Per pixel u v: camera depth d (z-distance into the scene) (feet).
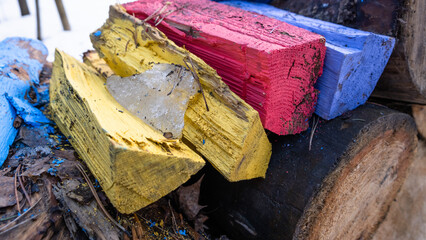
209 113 5.07
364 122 5.57
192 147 5.36
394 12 5.88
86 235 4.91
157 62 5.75
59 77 6.32
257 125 4.83
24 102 6.89
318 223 5.32
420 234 8.95
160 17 6.69
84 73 6.47
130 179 4.09
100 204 5.07
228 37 5.24
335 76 5.34
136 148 3.99
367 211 6.97
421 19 5.93
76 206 4.99
